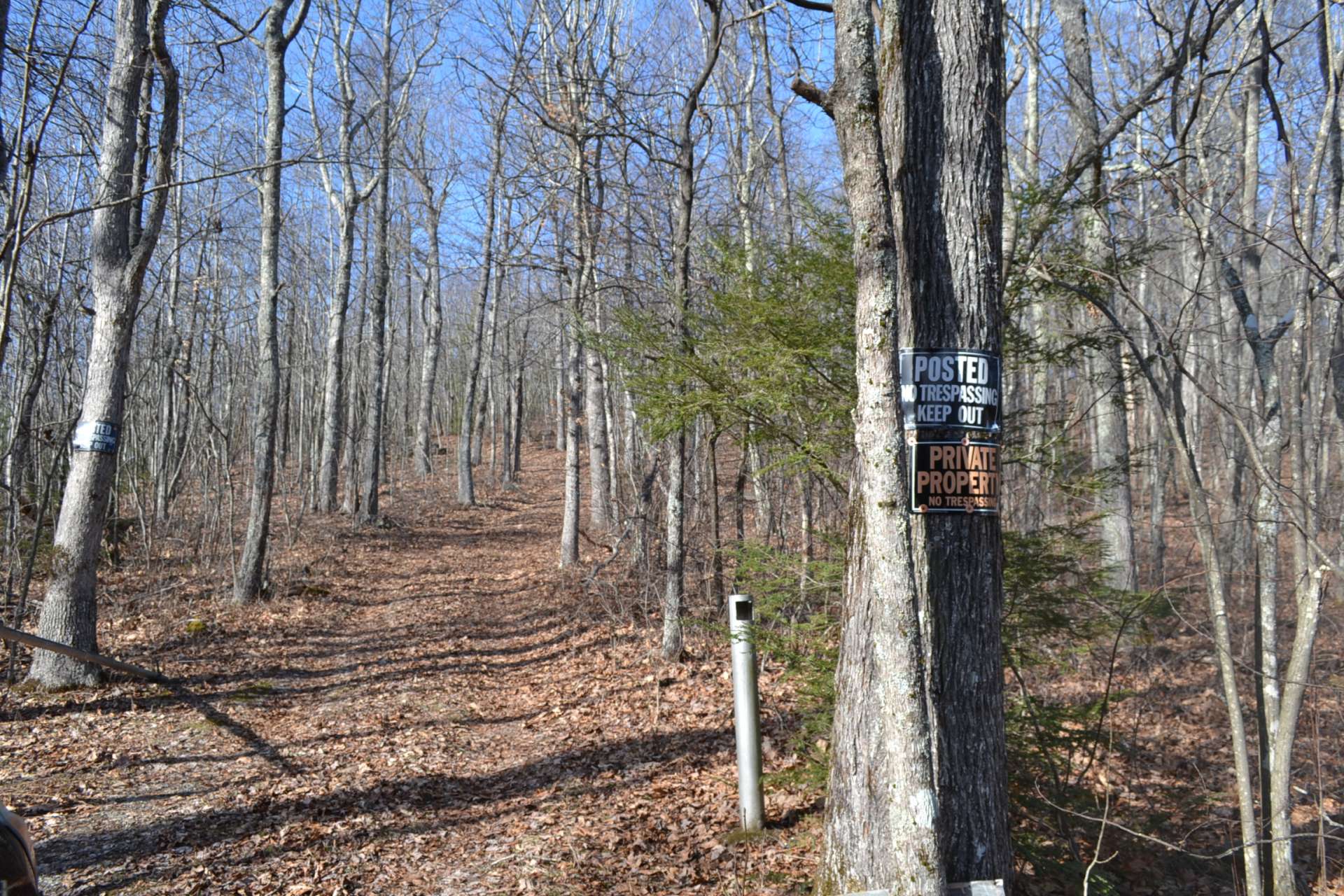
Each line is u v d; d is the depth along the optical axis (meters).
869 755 3.83
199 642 10.86
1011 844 3.97
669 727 8.01
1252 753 6.73
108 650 10.03
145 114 9.10
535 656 11.03
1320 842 4.39
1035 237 5.21
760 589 5.58
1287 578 6.74
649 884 4.96
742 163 15.02
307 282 30.17
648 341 6.16
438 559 18.83
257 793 6.41
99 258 8.87
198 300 20.83
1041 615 5.04
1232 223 4.18
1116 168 6.45
